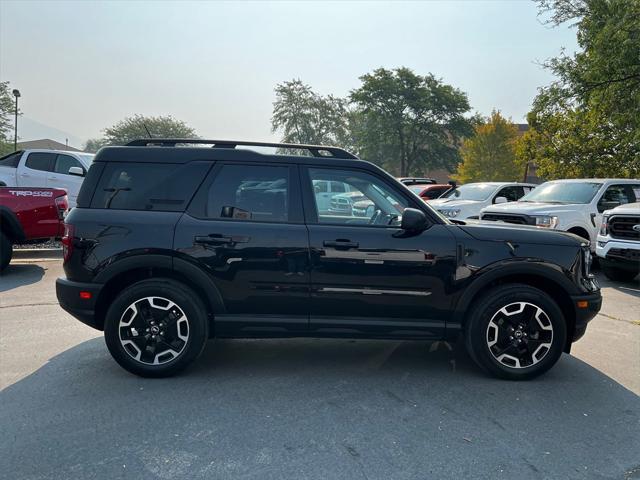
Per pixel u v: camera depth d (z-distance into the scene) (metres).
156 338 4.11
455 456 3.01
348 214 4.19
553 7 15.30
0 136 45.59
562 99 15.45
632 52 12.55
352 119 57.53
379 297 4.10
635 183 10.16
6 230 8.37
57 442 3.11
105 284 4.07
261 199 4.17
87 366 4.40
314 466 2.89
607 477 2.82
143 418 3.45
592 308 4.22
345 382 4.13
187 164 4.20
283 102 55.41
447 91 51.56
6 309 6.27
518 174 48.19
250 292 4.09
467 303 4.13
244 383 4.08
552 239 4.21
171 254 4.03
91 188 4.20
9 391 3.86
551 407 3.70
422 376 4.29
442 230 4.15
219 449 3.05
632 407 3.71
